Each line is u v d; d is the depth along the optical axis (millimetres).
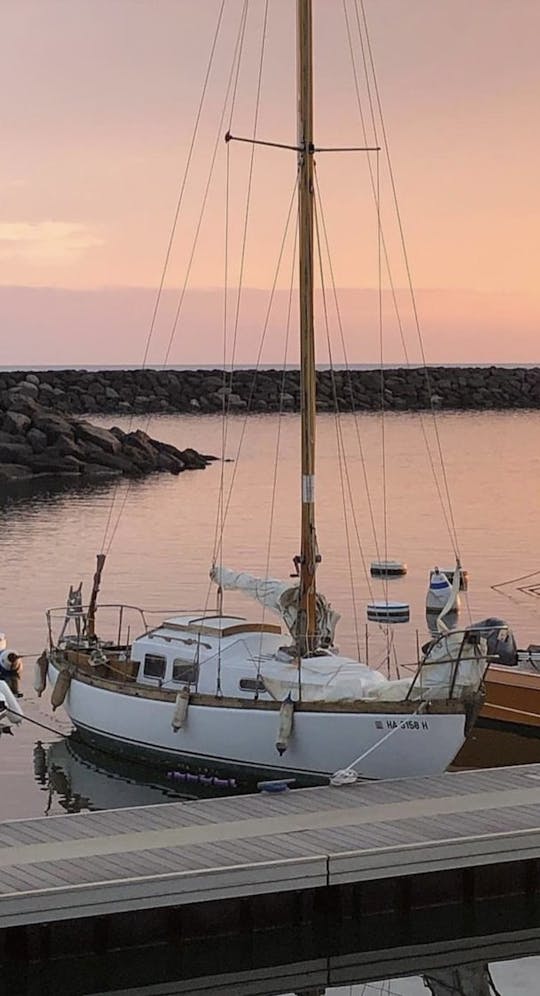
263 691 17453
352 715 16547
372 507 49000
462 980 12977
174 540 41000
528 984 12875
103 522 45156
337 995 12703
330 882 13219
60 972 12711
